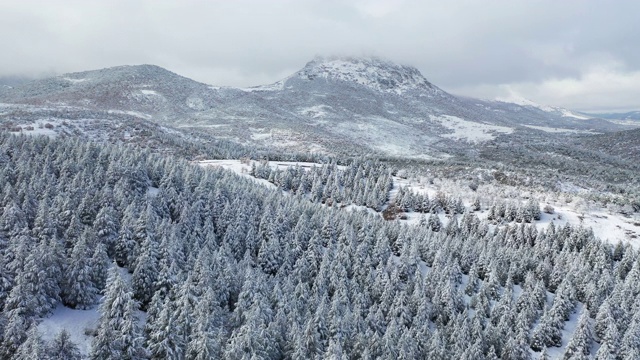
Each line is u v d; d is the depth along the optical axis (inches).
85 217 3070.9
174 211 3777.1
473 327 2893.7
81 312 2444.6
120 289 2112.5
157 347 2080.5
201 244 3351.4
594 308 3412.9
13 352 1956.2
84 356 2065.7
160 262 2655.0
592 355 2967.5
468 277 3937.0
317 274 3351.4
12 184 3462.1
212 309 2402.8
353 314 2765.7
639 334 2856.8
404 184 7214.6
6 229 2694.4
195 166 5275.6
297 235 3762.3
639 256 4173.2
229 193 4377.5
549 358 2965.1
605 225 5388.8
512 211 5575.8
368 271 3499.0
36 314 2228.1
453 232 5152.6
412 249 3922.2
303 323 2605.8
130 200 3533.5
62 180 3531.0
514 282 3991.1
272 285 3120.1
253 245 3651.6
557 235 4842.5
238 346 2114.9
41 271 2288.4
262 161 7593.5
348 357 2497.5
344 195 6451.8
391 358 2402.8
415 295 3157.0
